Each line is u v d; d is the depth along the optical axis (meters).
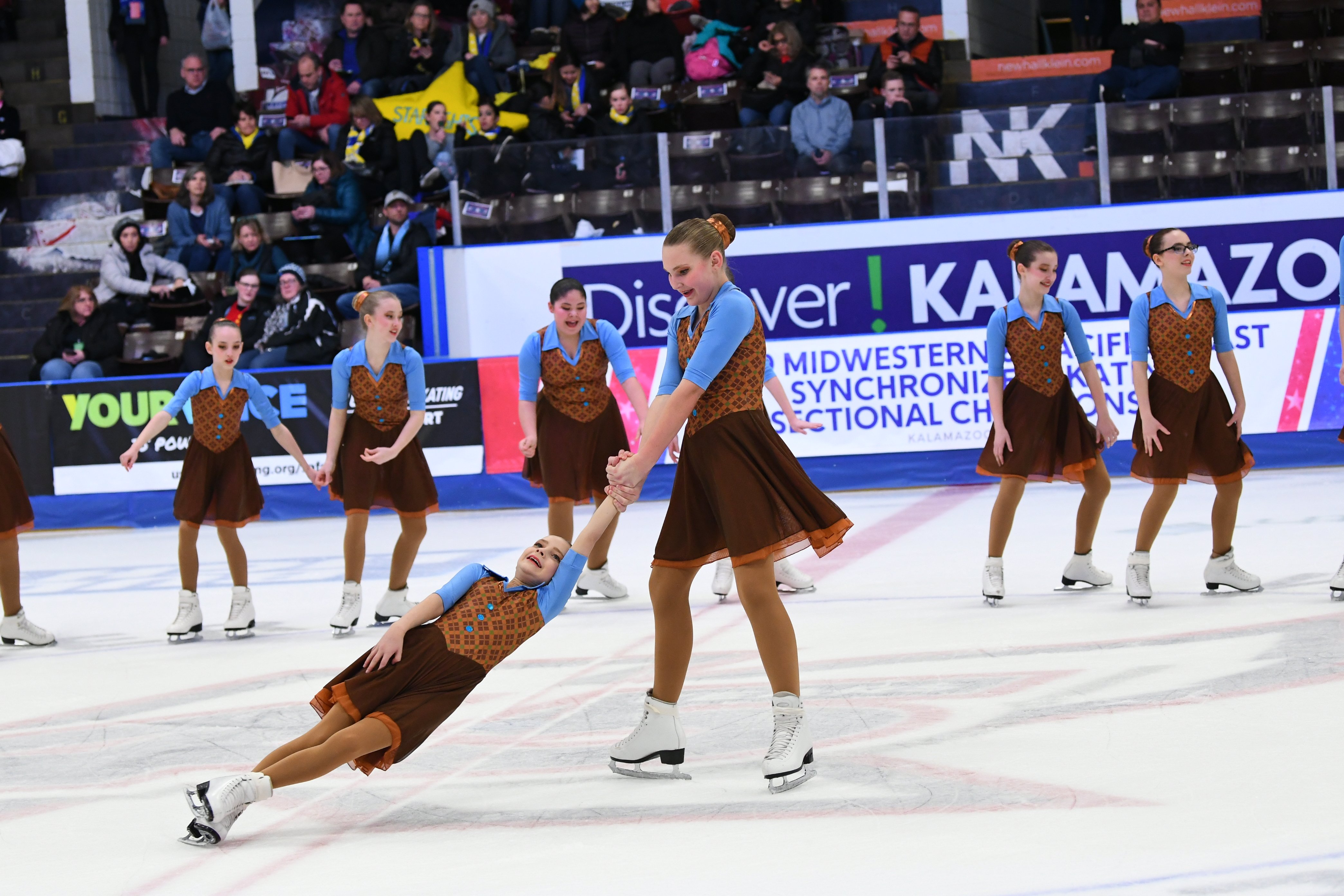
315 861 3.97
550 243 15.53
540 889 3.59
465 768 4.97
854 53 19.39
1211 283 14.31
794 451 14.87
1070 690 5.57
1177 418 7.43
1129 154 15.28
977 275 14.57
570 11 21.16
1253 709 5.03
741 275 14.93
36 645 8.54
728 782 4.58
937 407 14.63
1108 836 3.71
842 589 8.73
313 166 18.77
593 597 9.12
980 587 8.47
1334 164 14.83
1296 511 10.90
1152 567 8.77
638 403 8.66
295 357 16.38
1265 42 18.97
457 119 19.16
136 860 4.06
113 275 18.58
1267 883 3.26
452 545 12.34
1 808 4.79
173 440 15.66
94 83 22.92
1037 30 24.55
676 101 18.78
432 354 15.82
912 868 3.55
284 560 12.10
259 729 5.83
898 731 5.10
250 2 22.19
